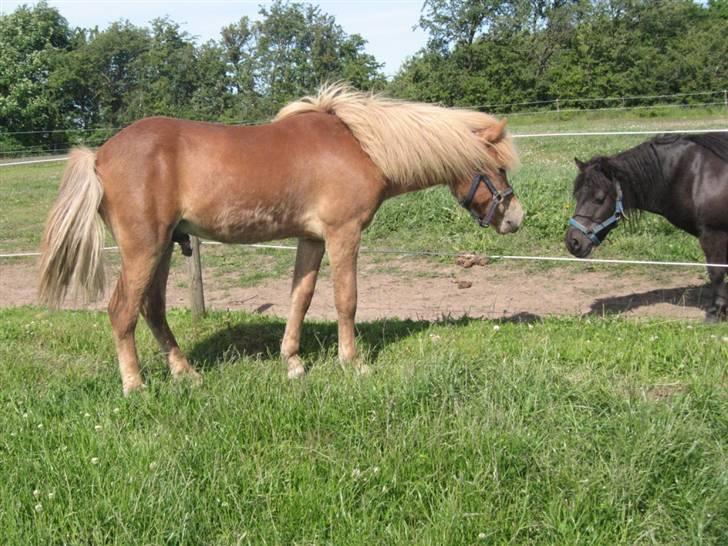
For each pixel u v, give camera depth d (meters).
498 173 5.05
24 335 5.93
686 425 3.34
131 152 4.07
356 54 50.50
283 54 50.81
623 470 3.01
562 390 3.85
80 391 4.16
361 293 7.63
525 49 41.59
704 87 37.78
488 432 3.30
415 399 3.74
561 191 10.03
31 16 46.59
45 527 2.78
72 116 47.59
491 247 8.68
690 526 2.78
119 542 2.72
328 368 4.59
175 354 4.71
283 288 8.09
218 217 4.29
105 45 49.00
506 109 39.62
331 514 2.91
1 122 42.16
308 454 3.34
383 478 3.12
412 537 2.79
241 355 5.44
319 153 4.42
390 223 9.77
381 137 4.53
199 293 6.43
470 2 44.69
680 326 5.43
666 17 43.06
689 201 5.84
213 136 4.27
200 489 3.10
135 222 4.08
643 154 5.91
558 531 2.81
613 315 6.04
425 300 7.23
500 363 4.21
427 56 43.91
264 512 2.91
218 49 51.59
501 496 2.99
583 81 39.16
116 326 4.26
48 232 4.10
